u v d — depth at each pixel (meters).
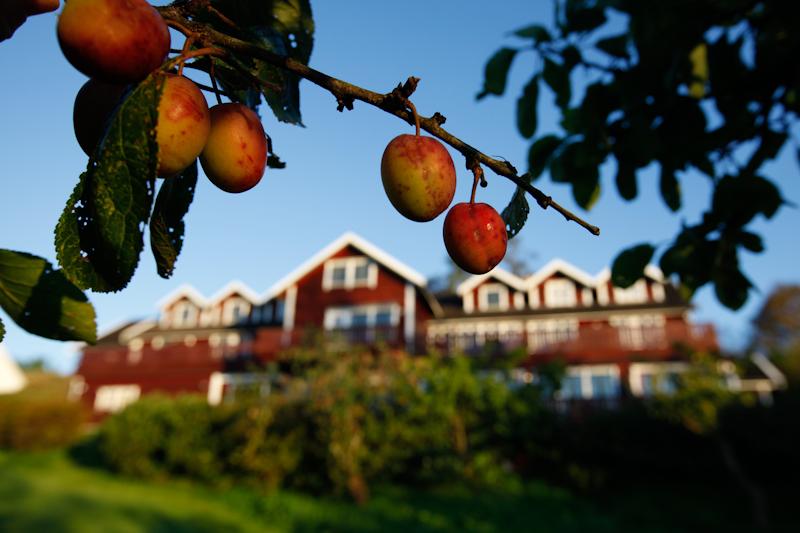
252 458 14.56
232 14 1.25
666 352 22.80
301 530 10.96
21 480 14.30
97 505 11.62
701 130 2.65
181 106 0.90
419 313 26.97
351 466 13.41
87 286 0.84
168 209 1.10
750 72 2.63
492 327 25.92
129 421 16.92
